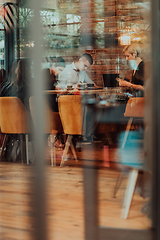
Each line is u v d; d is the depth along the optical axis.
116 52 6.35
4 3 4.79
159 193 1.50
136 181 2.16
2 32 4.95
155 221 1.55
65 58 6.38
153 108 1.47
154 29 1.38
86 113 3.60
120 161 2.97
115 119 3.69
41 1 1.44
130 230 1.73
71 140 3.58
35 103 1.55
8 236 1.74
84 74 4.57
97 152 3.47
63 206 2.12
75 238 1.68
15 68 3.45
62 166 3.19
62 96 3.41
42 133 1.59
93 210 2.01
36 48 1.48
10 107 3.45
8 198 2.26
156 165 1.49
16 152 3.51
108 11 6.33
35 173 1.60
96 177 2.63
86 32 6.49
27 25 1.47
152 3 1.36
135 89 3.55
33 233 1.66
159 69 1.42
